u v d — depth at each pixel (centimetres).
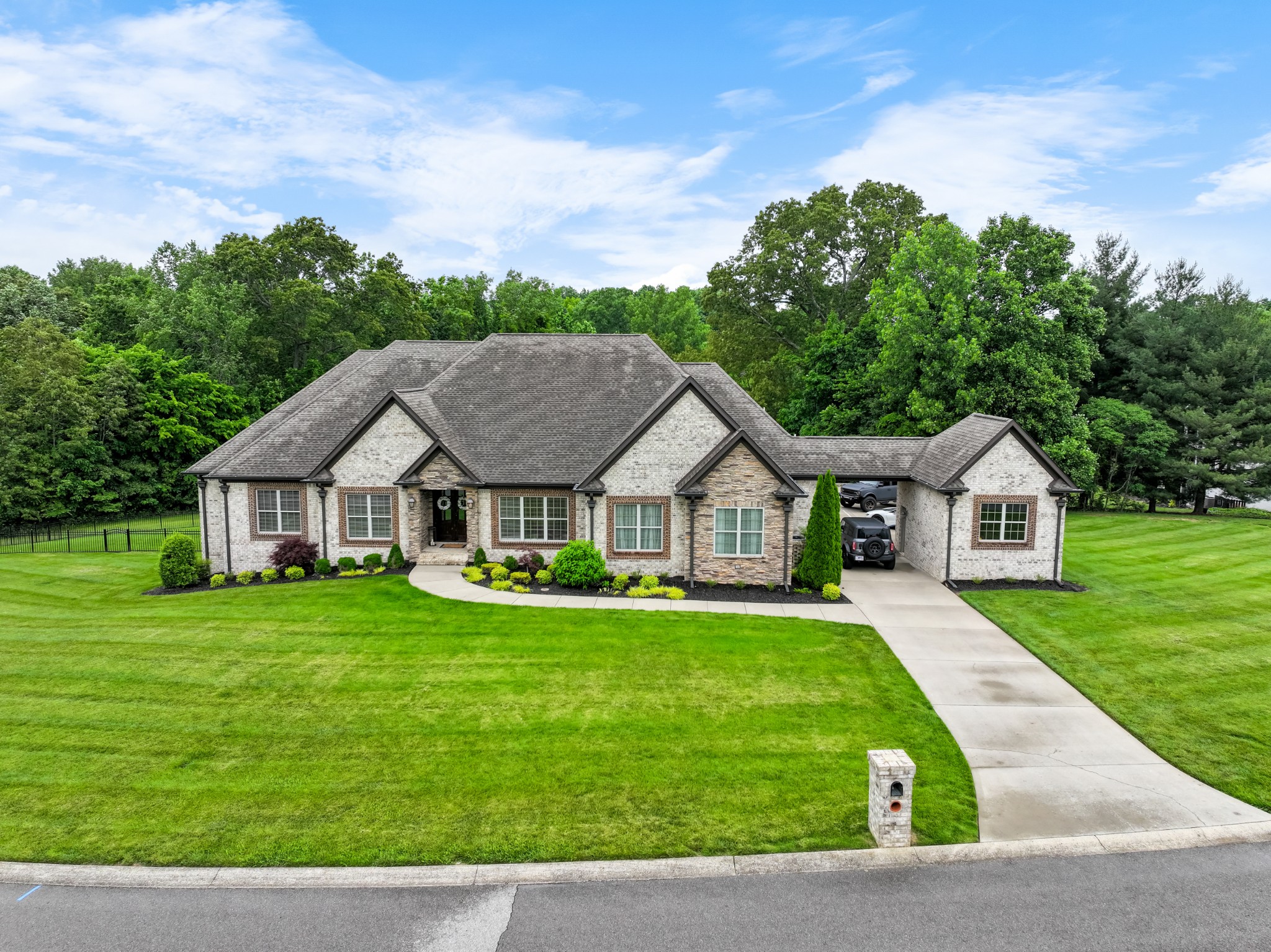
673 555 2633
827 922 949
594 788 1266
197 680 1738
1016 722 1530
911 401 4012
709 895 1004
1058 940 916
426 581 2555
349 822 1166
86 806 1210
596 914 967
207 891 1013
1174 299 5025
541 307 8738
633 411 2930
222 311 5962
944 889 1017
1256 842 1126
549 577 2561
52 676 1769
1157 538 3609
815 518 2511
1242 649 1950
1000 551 2664
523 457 2780
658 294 10188
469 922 952
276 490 2828
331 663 1834
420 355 3422
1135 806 1221
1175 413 4628
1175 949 899
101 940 921
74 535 4247
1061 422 4053
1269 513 4719
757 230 6238
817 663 1847
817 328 5881
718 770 1327
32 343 4628
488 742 1429
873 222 5588
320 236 6356
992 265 4047
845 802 1224
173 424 5447
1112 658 1889
